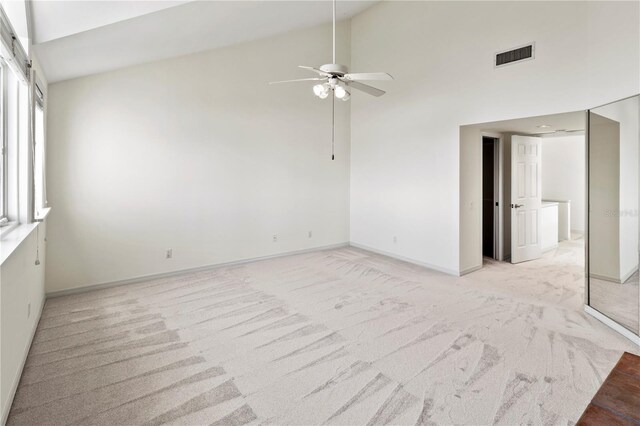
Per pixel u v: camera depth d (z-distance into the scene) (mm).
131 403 2150
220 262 5305
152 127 4602
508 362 2580
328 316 3451
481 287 4324
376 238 6262
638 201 2887
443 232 5020
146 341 2949
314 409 2086
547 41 3705
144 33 3295
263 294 4098
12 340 2186
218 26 3980
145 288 4328
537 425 1929
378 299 3916
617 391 1231
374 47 6008
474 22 4422
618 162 3045
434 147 5078
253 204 5602
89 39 2953
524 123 4438
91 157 4188
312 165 6266
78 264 4164
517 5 3955
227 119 5246
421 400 2156
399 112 5629
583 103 3439
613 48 3191
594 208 3359
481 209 5184
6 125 2783
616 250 3098
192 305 3760
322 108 6324
